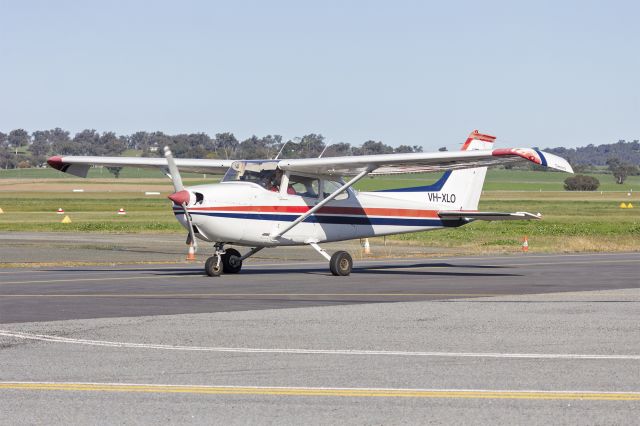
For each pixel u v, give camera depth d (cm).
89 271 2902
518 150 2442
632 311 1800
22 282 2452
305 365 1218
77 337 1448
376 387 1082
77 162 3030
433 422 925
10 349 1336
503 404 998
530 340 1427
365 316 1716
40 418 941
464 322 1633
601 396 1034
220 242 2672
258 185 2698
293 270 2997
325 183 2847
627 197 17538
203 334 1484
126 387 1081
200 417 945
